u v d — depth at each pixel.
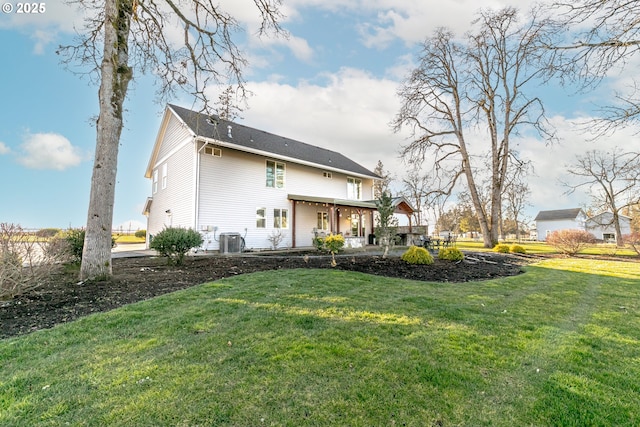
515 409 2.20
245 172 15.02
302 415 2.07
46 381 2.45
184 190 14.16
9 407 2.12
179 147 14.98
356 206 17.64
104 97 6.64
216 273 7.40
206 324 3.72
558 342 3.43
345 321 3.92
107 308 4.46
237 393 2.30
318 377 2.54
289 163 17.20
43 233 6.11
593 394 2.40
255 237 15.15
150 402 2.17
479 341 3.40
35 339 3.25
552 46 6.56
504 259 12.95
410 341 3.33
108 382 2.43
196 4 9.16
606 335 3.69
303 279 6.58
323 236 16.55
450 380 2.55
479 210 20.58
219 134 14.25
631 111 6.89
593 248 22.50
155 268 8.06
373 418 2.05
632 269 10.04
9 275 5.00
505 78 19.56
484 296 5.66
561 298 5.65
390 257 11.30
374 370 2.67
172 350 3.01
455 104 21.25
